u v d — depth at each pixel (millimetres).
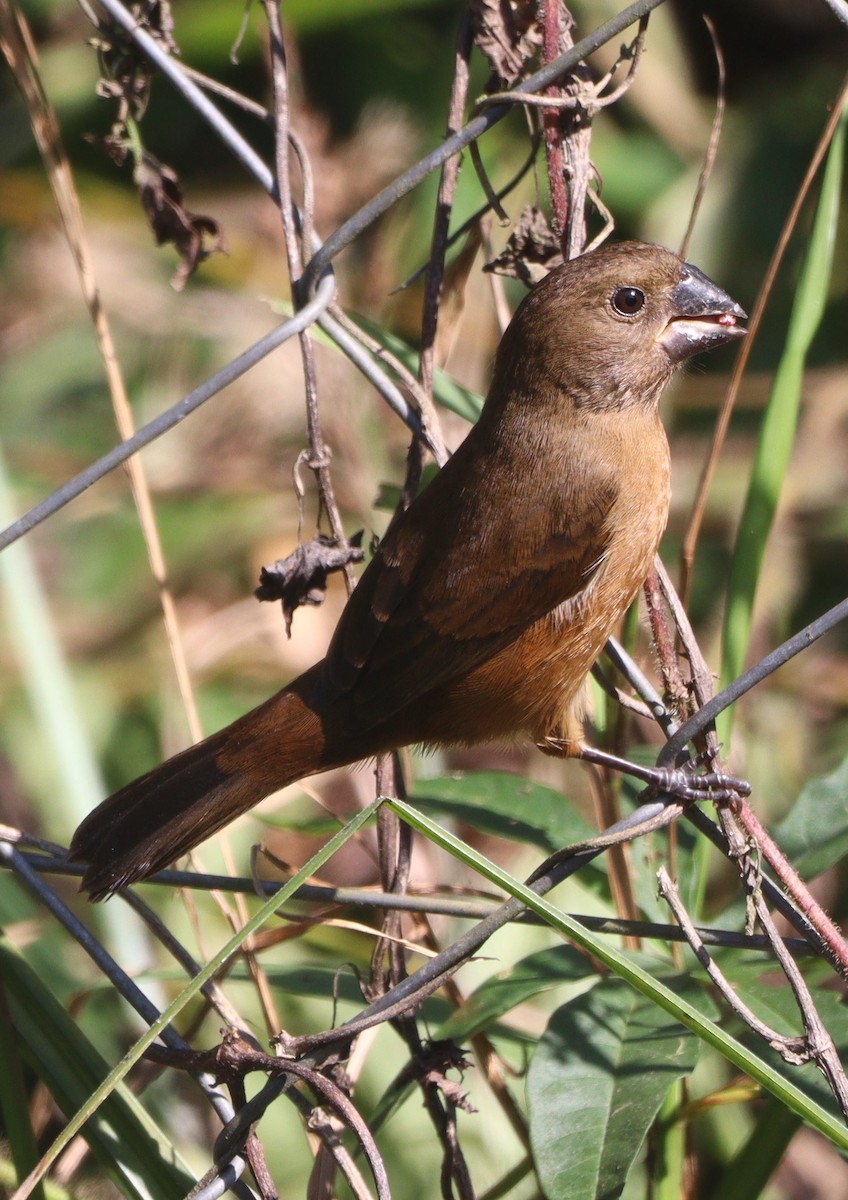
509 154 11164
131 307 12094
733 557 6434
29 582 7879
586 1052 5379
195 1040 7871
